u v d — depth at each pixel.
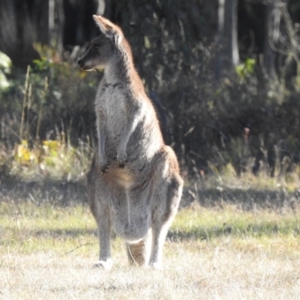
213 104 46.41
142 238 23.19
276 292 19.61
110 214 23.08
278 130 45.38
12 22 67.00
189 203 35.12
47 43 68.19
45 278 20.98
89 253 25.52
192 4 47.41
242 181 39.78
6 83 51.88
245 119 45.28
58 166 40.22
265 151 42.03
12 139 42.81
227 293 19.36
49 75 50.50
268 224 30.67
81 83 48.28
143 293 19.19
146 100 23.56
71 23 82.69
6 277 21.08
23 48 65.69
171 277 21.28
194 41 47.44
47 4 68.81
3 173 38.97
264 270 22.53
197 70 48.00
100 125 23.39
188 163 42.50
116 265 23.64
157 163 23.14
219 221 31.53
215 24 59.38
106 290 19.62
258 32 82.12
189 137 43.56
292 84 54.44
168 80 46.44
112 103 23.23
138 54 45.53
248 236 28.53
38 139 41.34
